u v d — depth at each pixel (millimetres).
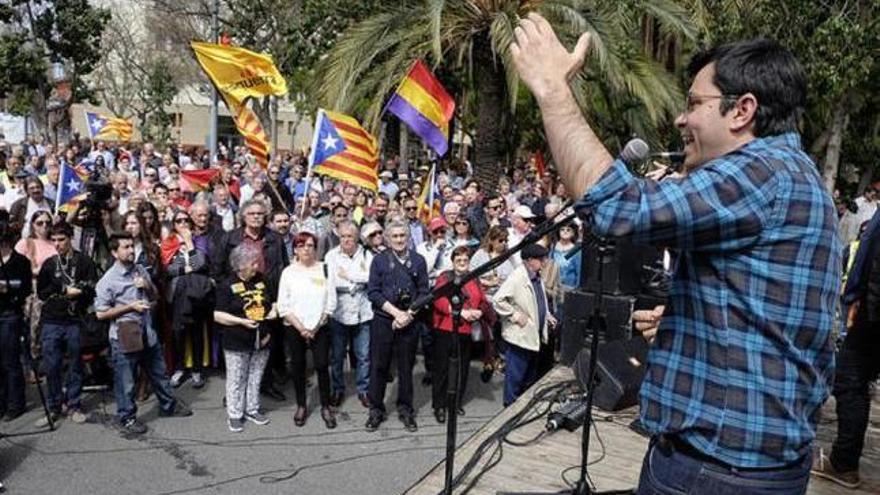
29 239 7383
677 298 1740
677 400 1702
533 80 1723
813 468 3879
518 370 6516
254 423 6641
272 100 24609
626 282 5438
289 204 10922
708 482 1659
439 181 15250
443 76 15570
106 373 7371
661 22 12672
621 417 4777
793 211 1578
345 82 11609
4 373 6465
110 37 35750
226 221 9883
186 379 7781
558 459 4137
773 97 1646
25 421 6500
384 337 6527
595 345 3611
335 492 5395
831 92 10812
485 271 3340
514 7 11539
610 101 13242
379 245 7262
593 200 1607
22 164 13375
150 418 6699
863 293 3660
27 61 21875
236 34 20781
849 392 3727
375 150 9531
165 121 37156
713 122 1696
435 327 6773
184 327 7352
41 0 22234
